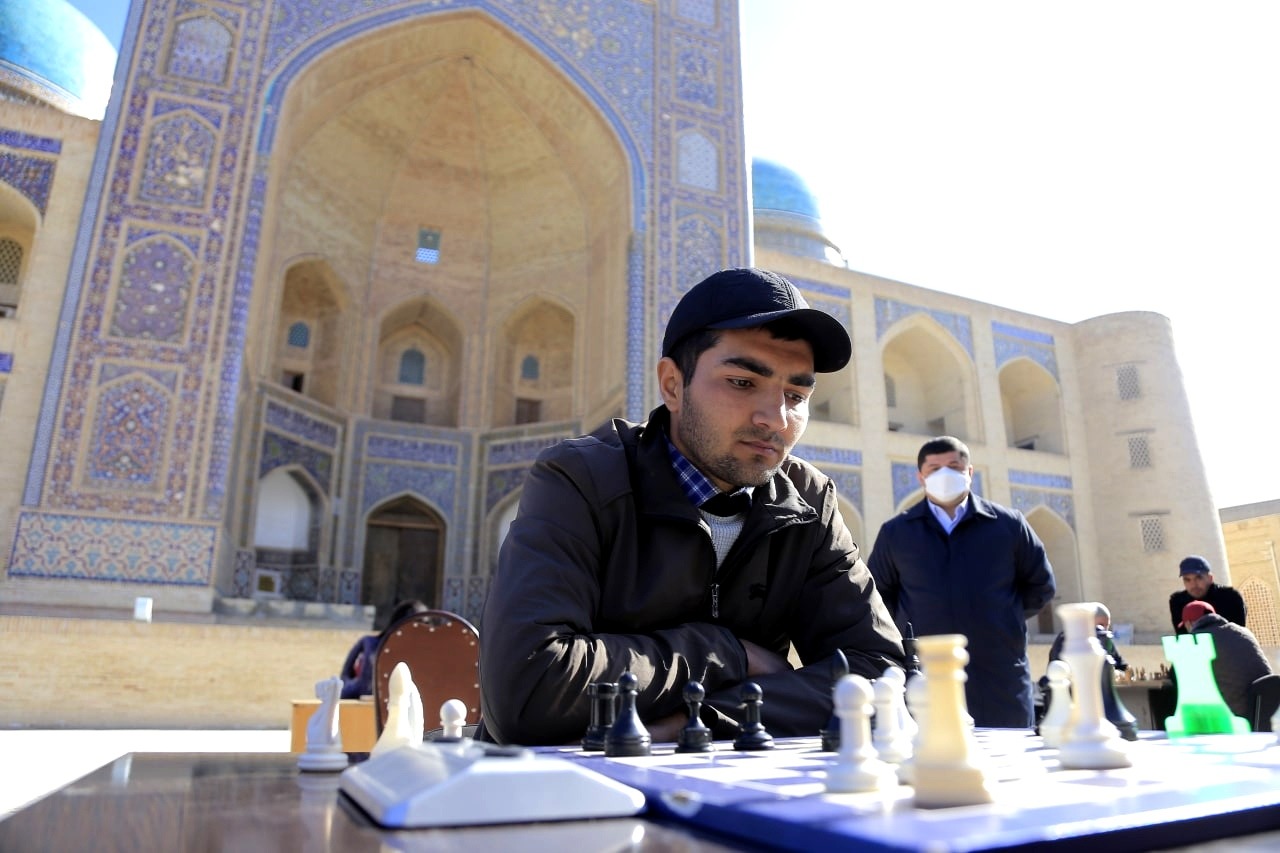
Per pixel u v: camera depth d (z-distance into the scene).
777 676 1.30
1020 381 14.88
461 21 10.72
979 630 2.79
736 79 11.66
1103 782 0.67
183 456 8.11
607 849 0.50
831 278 13.01
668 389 1.45
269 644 6.52
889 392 14.28
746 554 1.40
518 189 12.95
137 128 8.86
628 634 1.28
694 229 10.72
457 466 12.35
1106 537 13.89
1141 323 14.43
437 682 2.84
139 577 7.71
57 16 12.76
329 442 11.60
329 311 12.25
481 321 12.81
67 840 0.53
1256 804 0.56
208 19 9.44
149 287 8.46
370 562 11.97
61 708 5.95
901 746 0.88
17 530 7.51
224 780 0.84
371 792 0.64
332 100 10.91
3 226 10.34
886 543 3.07
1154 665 10.50
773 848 0.50
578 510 1.31
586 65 10.90
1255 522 16.05
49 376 7.97
